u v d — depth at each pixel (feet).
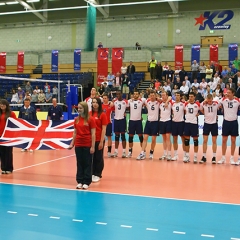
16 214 15.14
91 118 20.07
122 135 32.73
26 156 33.37
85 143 19.99
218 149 39.04
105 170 26.02
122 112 32.53
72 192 19.22
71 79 77.61
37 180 22.43
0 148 24.61
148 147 40.78
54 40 89.97
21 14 91.91
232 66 63.46
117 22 85.97
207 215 15.16
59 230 13.16
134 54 81.76
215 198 18.08
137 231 13.09
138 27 84.74
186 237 12.50
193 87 51.67
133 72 71.10
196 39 80.79
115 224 13.88
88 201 17.34
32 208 16.06
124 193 19.04
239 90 45.96
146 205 16.66
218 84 54.95
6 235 12.62
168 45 82.64
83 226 13.62
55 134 24.30
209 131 29.68
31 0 84.28
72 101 47.03
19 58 84.28
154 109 31.32
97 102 21.68
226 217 14.89
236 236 12.65
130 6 84.43
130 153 33.22
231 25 78.23
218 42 79.30
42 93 58.29
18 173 24.81
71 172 25.34
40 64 88.99
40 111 52.85
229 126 29.01
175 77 63.26
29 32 92.02
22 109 35.88
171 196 18.43
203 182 21.97
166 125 31.07
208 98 29.32
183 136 30.42
